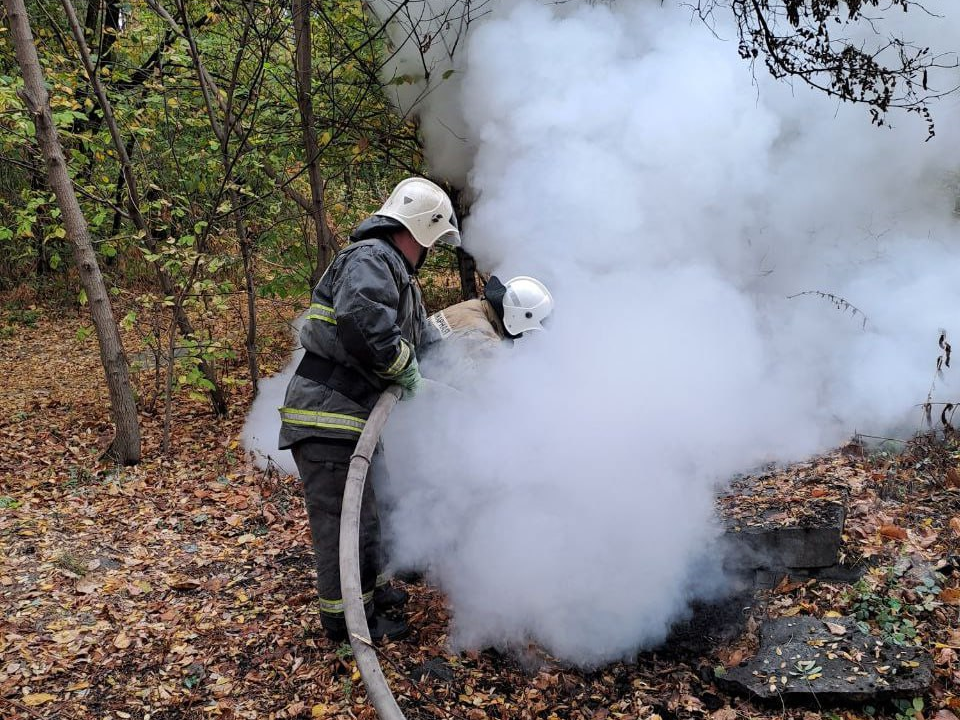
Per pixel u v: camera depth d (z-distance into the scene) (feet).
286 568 12.53
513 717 9.34
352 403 9.55
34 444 19.49
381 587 11.01
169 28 20.30
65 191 16.53
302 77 17.22
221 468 17.12
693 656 10.03
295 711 9.28
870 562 10.62
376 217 9.75
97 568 12.51
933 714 8.49
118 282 24.47
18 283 40.45
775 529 10.70
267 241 21.77
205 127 22.11
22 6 15.46
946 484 12.14
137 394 22.36
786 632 9.80
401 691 9.55
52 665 9.92
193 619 11.12
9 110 17.22
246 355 27.07
